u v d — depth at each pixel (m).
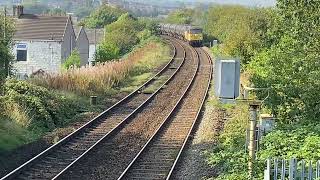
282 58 24.61
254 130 19.17
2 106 30.23
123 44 111.81
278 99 23.81
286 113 24.39
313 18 25.41
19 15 77.62
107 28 117.88
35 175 22.44
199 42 109.88
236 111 35.41
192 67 68.25
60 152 26.19
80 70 45.62
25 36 73.31
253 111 19.09
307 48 24.98
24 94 33.28
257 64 38.75
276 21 28.91
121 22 121.75
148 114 37.16
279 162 18.14
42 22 76.38
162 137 30.27
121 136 30.31
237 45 51.28
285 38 27.12
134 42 117.12
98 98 41.84
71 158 25.36
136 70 59.66
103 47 77.44
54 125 31.98
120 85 50.06
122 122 33.25
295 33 25.62
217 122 32.72
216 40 104.44
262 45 47.34
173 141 29.34
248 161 19.86
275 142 20.94
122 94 45.12
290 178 17.30
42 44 73.12
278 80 24.12
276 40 33.41
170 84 52.53
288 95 23.58
